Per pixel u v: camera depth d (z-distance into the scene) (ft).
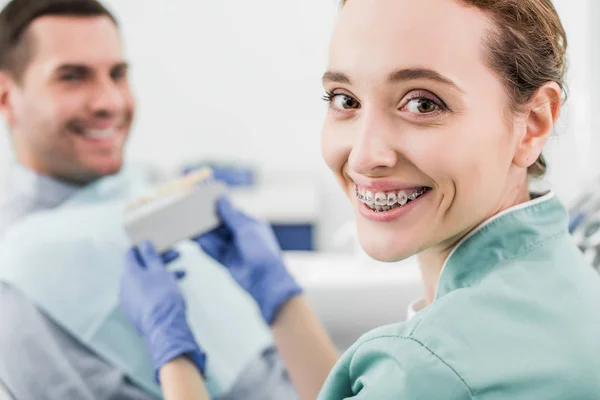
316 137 9.36
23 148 3.89
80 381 3.43
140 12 9.04
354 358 1.87
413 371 1.69
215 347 3.76
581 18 4.96
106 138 3.91
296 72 9.21
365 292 4.94
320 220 9.43
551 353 1.79
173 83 9.25
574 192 5.03
